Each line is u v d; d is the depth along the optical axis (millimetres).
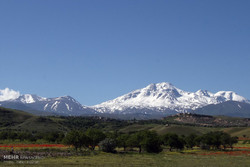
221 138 176875
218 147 180250
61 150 122750
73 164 78188
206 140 176125
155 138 142750
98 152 127688
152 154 128000
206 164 85938
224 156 118188
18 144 171750
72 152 116250
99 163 82438
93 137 146250
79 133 138625
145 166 78375
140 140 143750
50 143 187500
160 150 142750
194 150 165500
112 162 86125
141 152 141875
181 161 94750
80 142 134875
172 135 162250
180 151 155625
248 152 142375
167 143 159375
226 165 83812
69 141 133625
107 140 135125
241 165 84062
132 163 85062
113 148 133750
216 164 86250
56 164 77188
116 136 173875
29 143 183625
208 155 124125
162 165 81938
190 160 98625
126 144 147000
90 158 97438
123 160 93562
